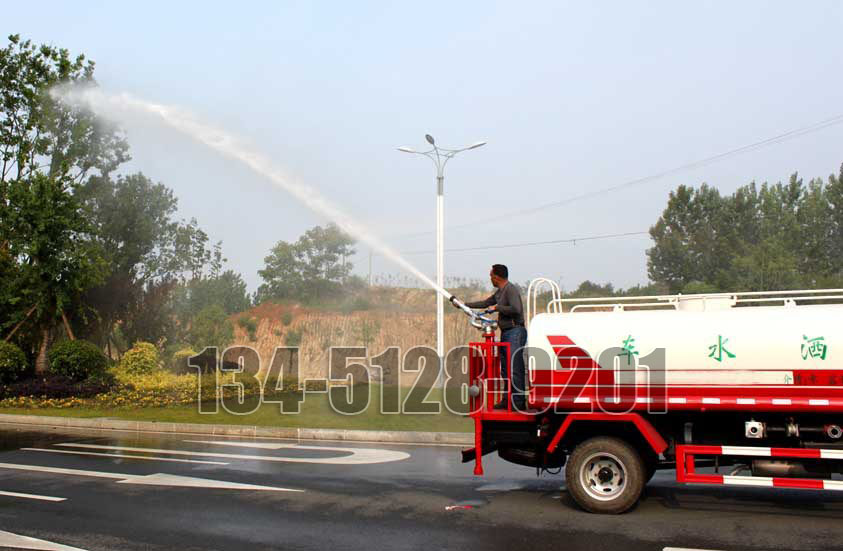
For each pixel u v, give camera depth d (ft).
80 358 72.59
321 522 25.72
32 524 25.53
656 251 141.69
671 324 27.20
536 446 29.09
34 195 72.33
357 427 49.57
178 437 49.42
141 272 100.07
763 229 139.85
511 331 30.45
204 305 102.32
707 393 26.43
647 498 29.63
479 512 27.27
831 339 25.31
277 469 36.50
